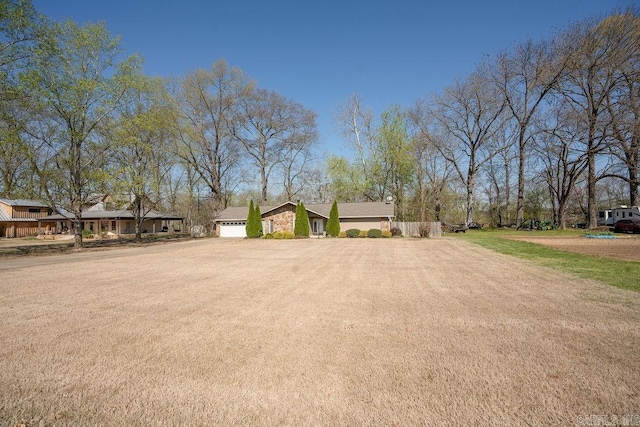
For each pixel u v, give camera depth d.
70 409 2.83
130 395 3.03
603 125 27.72
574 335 4.29
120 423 2.64
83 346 4.15
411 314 5.35
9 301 6.39
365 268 10.56
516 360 3.59
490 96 33.47
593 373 3.28
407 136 36.69
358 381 3.21
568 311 5.35
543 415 2.64
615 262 10.64
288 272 9.88
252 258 13.76
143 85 21.94
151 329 4.75
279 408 2.79
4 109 16.69
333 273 9.62
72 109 19.58
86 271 10.38
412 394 2.97
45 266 11.77
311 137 41.22
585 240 20.66
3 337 4.47
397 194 39.12
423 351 3.87
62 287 7.75
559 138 31.84
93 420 2.68
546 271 9.21
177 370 3.49
